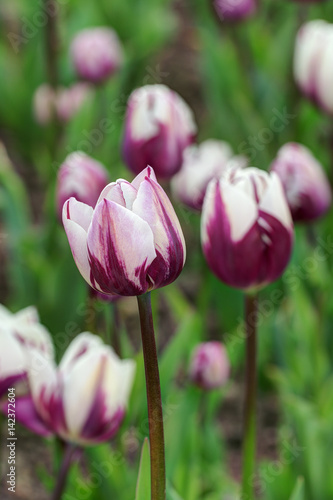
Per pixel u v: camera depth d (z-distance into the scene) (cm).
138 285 100
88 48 185
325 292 153
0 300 194
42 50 230
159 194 100
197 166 145
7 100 235
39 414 116
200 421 142
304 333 151
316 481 137
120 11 257
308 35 149
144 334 101
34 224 221
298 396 152
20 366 116
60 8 242
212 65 202
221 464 145
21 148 239
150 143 128
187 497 133
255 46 220
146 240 99
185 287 198
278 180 114
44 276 167
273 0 265
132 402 126
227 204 113
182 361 153
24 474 154
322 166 184
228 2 203
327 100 148
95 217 100
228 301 171
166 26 267
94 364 115
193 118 254
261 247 114
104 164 182
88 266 101
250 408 121
